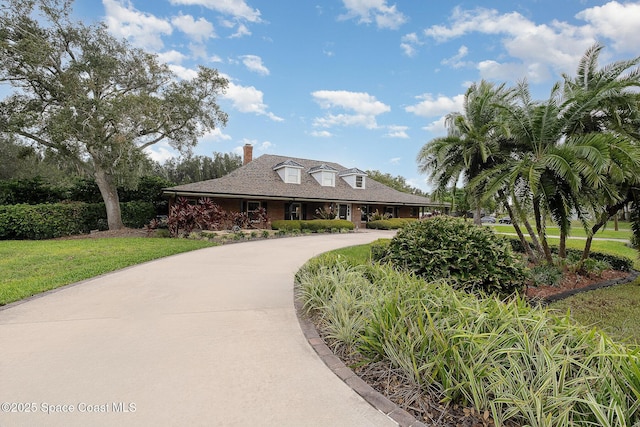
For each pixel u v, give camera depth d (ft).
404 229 21.35
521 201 26.17
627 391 6.35
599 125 26.61
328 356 9.94
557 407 6.33
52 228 46.29
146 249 32.14
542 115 25.66
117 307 14.42
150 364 9.27
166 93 55.47
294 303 15.33
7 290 16.62
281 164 73.05
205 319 13.05
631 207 27.73
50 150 51.42
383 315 10.01
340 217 78.28
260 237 48.44
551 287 23.26
